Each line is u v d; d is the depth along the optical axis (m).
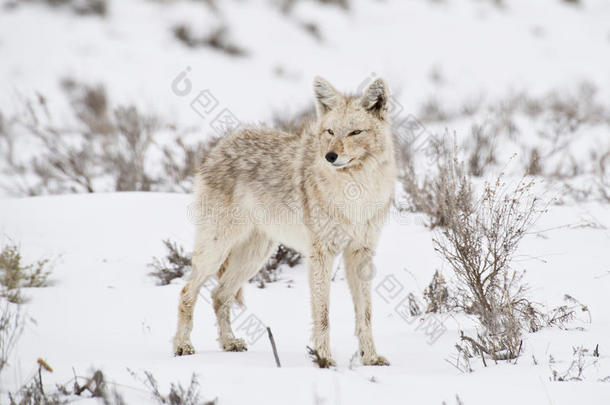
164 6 45.78
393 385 7.73
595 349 8.91
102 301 13.04
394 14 51.12
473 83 40.62
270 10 48.09
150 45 42.06
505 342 9.45
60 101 33.34
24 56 38.81
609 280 12.18
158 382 7.87
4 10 42.75
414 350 10.24
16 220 16.80
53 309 12.34
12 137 25.58
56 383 7.75
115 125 24.20
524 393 7.28
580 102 32.03
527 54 46.41
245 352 10.71
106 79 37.00
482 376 8.27
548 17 51.56
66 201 18.12
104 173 22.42
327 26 48.12
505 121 26.48
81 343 10.70
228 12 46.69
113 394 7.41
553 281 12.40
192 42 43.41
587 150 23.69
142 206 17.69
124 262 14.94
